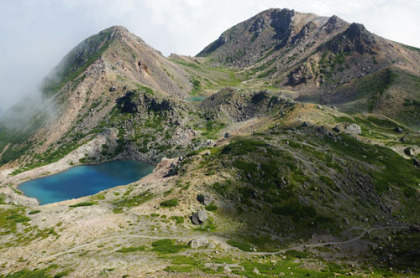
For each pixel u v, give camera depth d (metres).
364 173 135.38
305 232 95.62
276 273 54.47
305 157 139.00
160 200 112.25
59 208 113.88
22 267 66.56
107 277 48.91
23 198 174.50
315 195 115.94
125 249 70.69
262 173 125.31
